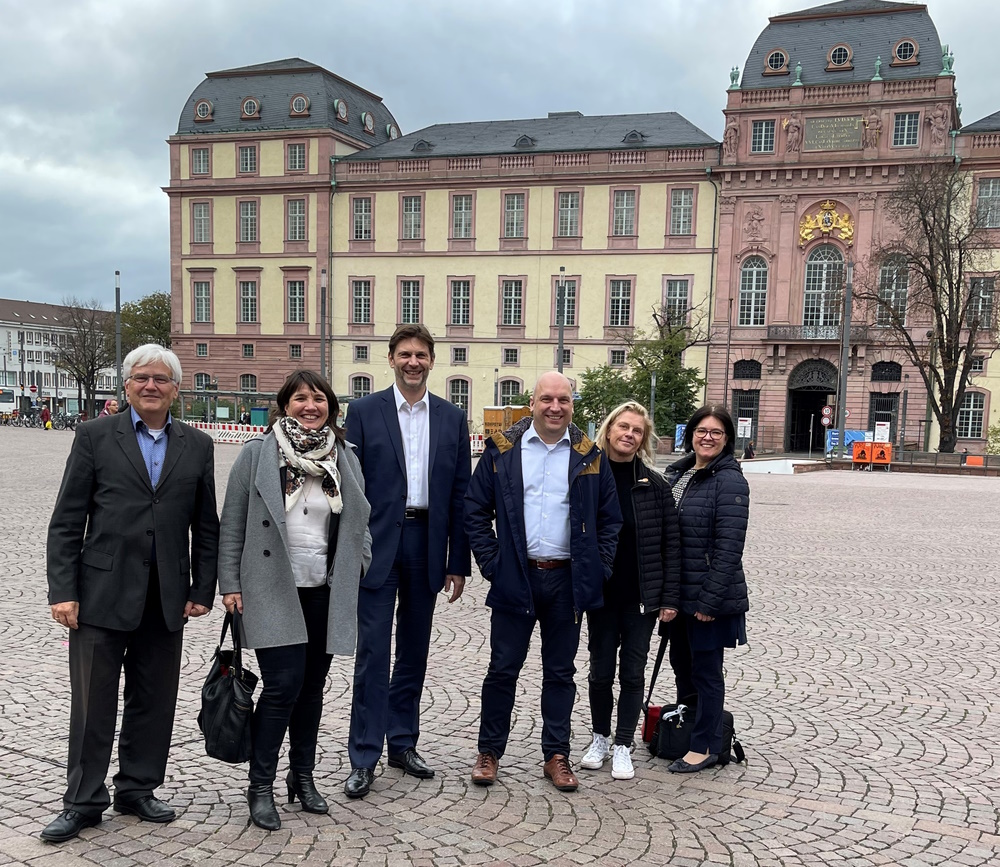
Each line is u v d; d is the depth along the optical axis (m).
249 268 58.06
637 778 4.82
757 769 4.98
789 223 49.59
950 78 46.50
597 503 4.72
